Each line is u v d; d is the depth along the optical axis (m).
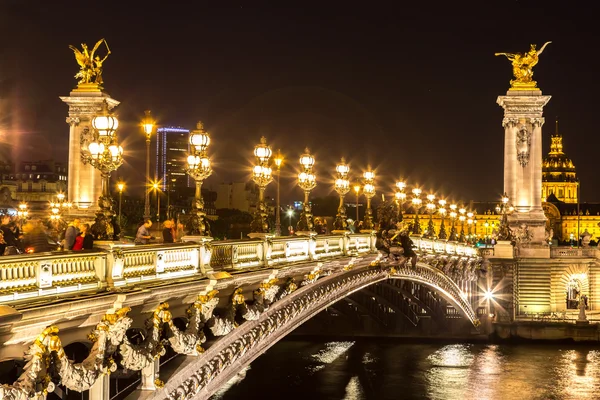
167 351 31.08
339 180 52.91
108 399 23.52
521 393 70.06
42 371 19.28
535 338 99.12
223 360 32.81
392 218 62.47
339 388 69.56
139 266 25.52
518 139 109.69
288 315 41.56
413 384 72.44
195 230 30.09
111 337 22.36
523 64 110.81
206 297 29.20
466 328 99.31
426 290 93.44
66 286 21.05
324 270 46.81
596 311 107.00
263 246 37.59
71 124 94.94
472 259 100.94
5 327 17.62
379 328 94.94
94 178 95.12
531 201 109.31
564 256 106.69
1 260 18.94
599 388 72.56
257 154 39.03
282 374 74.25
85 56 95.12
